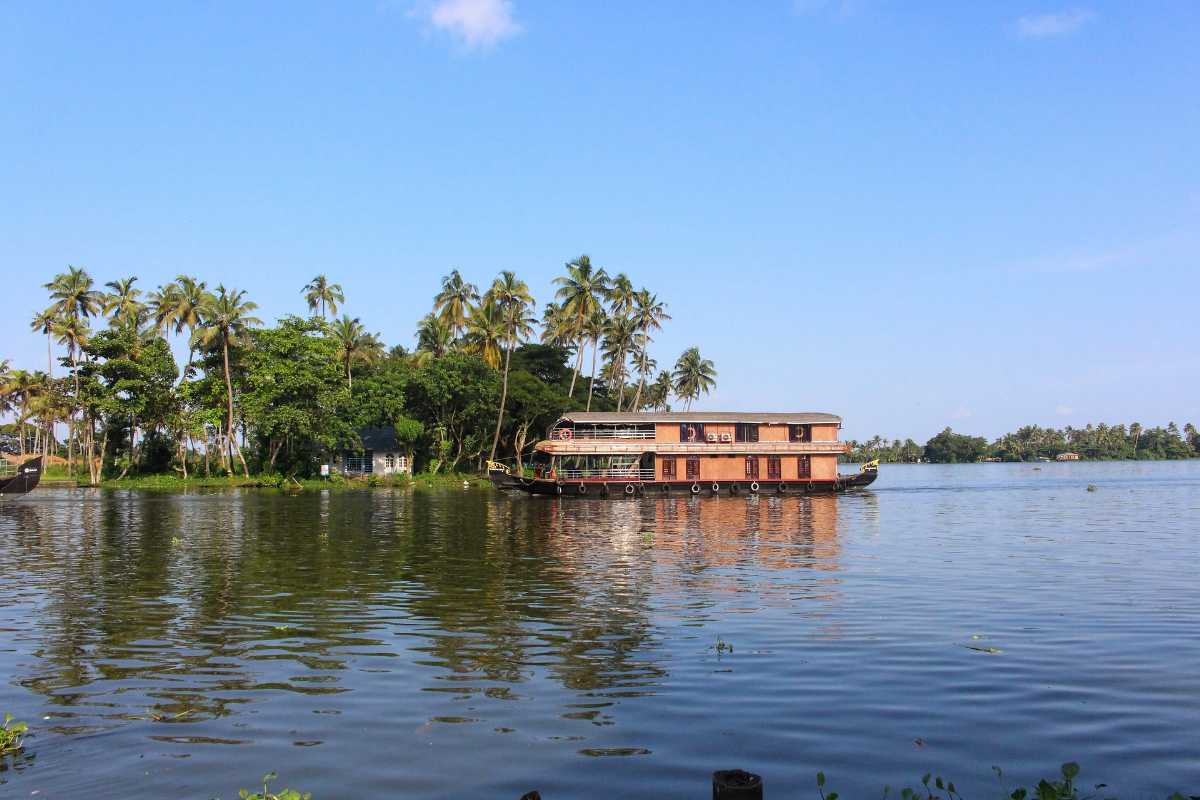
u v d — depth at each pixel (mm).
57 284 79688
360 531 35094
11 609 17938
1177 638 15055
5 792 8750
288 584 21234
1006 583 21203
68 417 83938
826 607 18109
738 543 30938
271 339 73750
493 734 10383
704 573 23266
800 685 12289
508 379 86812
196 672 13070
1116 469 164500
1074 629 15820
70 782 9016
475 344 90812
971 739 10156
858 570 23734
